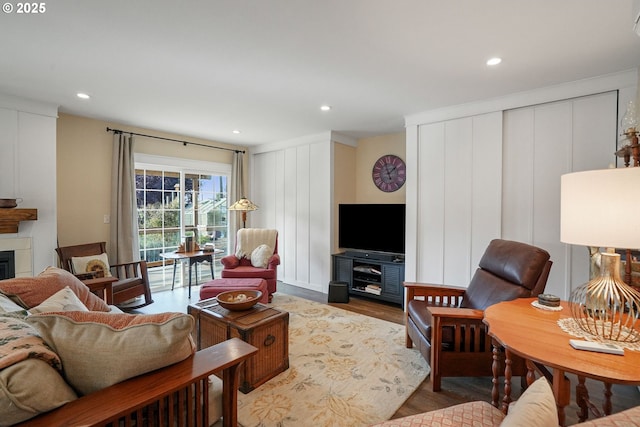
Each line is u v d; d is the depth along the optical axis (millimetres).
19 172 3070
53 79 2643
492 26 1881
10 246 3014
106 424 887
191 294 4316
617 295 1233
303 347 2633
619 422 676
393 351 2564
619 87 2525
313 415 1766
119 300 3195
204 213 5125
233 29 1915
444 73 2547
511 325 1409
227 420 1285
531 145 2965
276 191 5262
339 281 4367
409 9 1719
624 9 1703
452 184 3391
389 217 4199
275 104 3311
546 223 2891
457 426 1040
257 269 4020
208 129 4375
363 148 4996
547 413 764
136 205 4164
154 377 1054
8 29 1889
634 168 1144
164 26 1876
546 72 2525
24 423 832
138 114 3658
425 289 2607
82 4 1651
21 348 906
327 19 1813
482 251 3207
